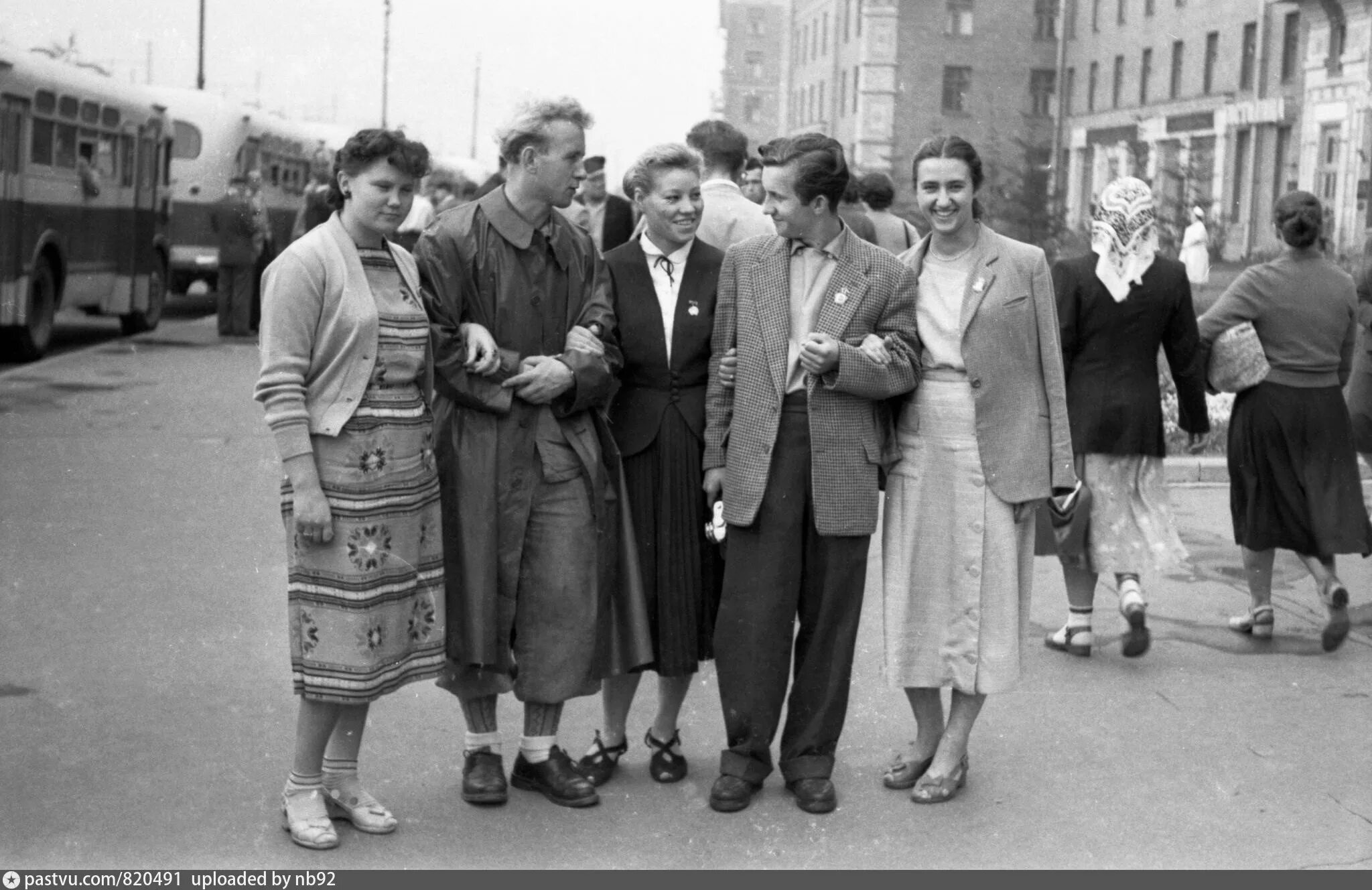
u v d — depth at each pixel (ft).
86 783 15.52
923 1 139.74
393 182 13.89
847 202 28.55
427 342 14.43
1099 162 118.21
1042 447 15.55
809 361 14.67
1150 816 15.23
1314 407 21.35
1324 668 20.79
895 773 16.03
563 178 14.87
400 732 17.56
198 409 43.57
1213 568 26.89
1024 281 15.55
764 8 235.40
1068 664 20.88
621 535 15.47
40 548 26.13
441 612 14.66
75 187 57.26
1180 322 20.53
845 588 15.15
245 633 21.30
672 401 15.61
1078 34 134.72
